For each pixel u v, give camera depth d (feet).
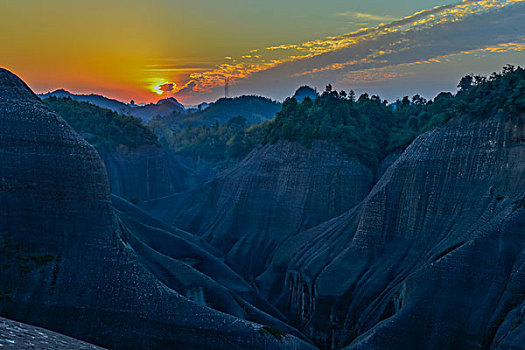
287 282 299.58
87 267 195.11
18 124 204.13
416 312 190.39
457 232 229.66
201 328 183.83
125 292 190.70
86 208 205.67
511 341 157.69
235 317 191.31
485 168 241.35
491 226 203.00
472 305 185.88
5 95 209.56
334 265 267.39
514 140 232.94
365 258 264.72
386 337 188.24
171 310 187.73
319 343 241.76
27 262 191.83
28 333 103.86
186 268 223.71
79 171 207.21
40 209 198.59
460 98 342.03
